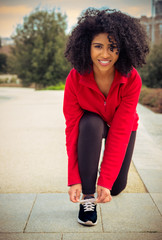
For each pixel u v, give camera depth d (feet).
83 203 5.81
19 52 98.58
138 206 6.65
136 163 9.48
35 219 6.15
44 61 91.97
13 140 12.97
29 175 8.70
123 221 6.04
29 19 95.45
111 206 6.66
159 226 5.84
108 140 5.85
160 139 12.66
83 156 5.70
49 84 93.76
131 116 5.83
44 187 7.77
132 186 7.75
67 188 7.68
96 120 5.79
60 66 89.71
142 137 12.75
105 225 5.90
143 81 44.70
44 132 14.42
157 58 44.14
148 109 21.29
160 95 25.48
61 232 5.67
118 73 5.63
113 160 5.71
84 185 5.86
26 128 15.48
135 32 5.36
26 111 21.88
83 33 5.35
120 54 5.41
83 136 5.68
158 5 87.40
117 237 5.48
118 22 5.12
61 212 6.43
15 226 5.89
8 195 7.27
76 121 6.07
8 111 22.18
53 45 92.84
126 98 5.81
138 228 5.77
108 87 5.85
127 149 6.45
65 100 6.03
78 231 5.69
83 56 5.42
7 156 10.63
